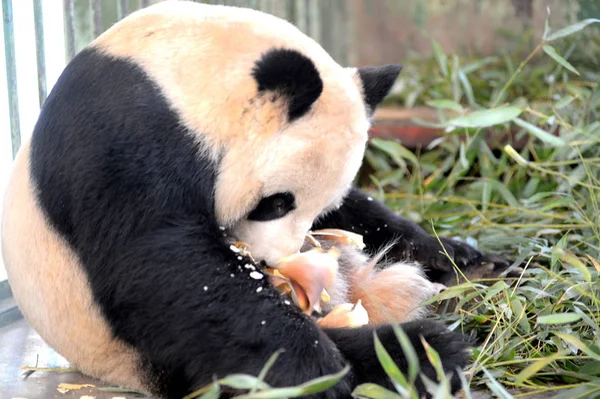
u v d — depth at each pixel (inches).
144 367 209.0
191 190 203.2
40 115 221.1
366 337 204.4
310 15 602.2
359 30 634.8
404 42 627.8
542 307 249.9
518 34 562.6
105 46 217.0
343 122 215.5
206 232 203.0
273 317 194.1
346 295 251.1
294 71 203.5
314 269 217.2
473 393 216.4
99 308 206.5
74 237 206.5
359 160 223.9
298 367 190.1
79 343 216.5
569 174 344.5
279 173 209.5
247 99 207.0
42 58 293.0
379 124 430.6
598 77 432.1
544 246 279.1
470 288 269.0
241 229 219.9
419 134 427.5
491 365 221.3
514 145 402.6
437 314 267.0
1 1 282.8
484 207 330.0
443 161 422.6
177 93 206.5
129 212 199.0
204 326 193.5
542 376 224.8
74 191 204.7
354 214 283.0
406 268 258.2
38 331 228.2
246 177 208.4
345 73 227.0
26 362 243.8
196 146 203.8
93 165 202.8
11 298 290.8
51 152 211.8
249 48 213.5
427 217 347.6
